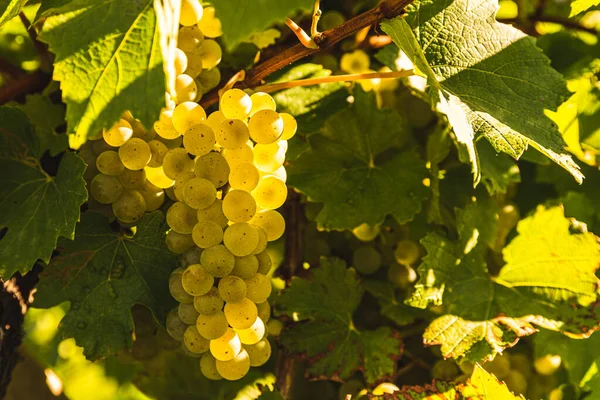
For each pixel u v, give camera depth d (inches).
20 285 30.4
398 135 32.9
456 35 28.6
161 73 24.0
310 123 31.1
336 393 34.4
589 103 33.8
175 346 30.0
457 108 27.1
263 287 26.6
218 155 26.0
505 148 26.8
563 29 34.4
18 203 28.3
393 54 32.4
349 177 32.6
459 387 30.4
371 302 33.9
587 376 33.1
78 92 24.3
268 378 32.2
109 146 27.9
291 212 33.9
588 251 31.1
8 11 25.9
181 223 26.4
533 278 31.6
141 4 24.3
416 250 33.5
